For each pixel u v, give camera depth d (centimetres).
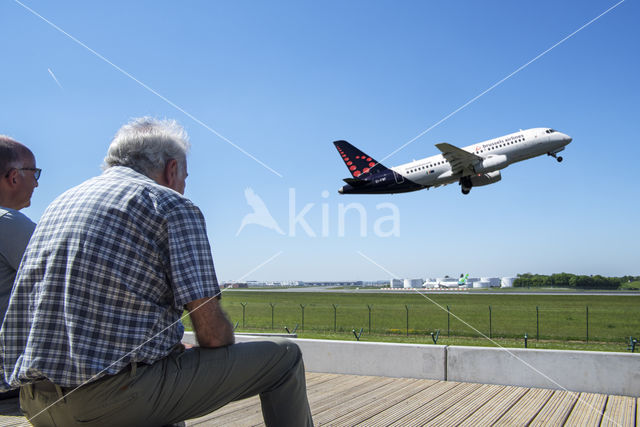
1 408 365
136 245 167
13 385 167
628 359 432
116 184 177
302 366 209
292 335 568
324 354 549
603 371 439
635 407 396
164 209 173
